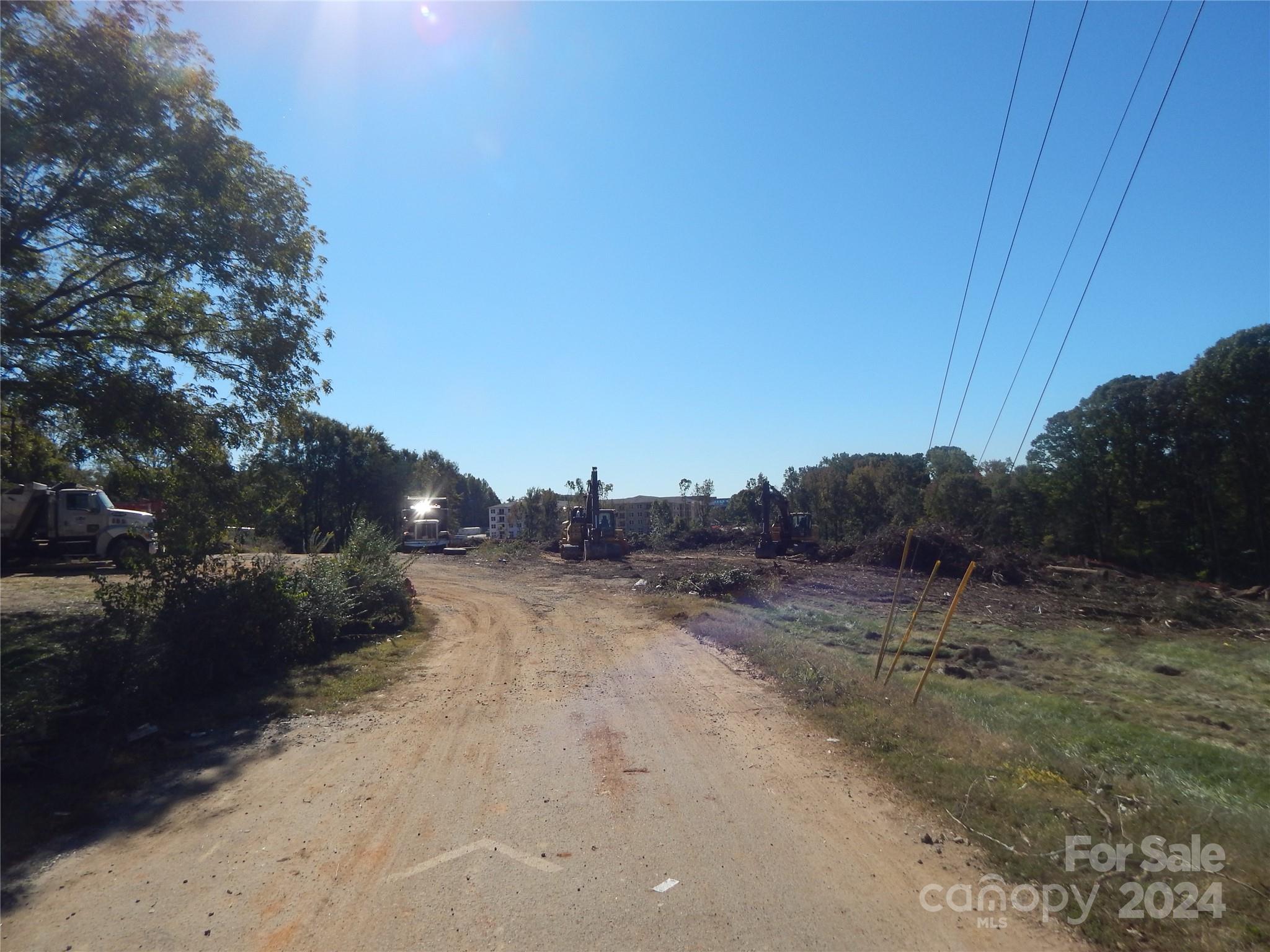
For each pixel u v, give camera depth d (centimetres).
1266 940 443
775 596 2434
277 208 1591
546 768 783
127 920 491
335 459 5444
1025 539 4809
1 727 774
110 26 1297
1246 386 3772
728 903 496
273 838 620
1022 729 938
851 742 847
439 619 1964
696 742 871
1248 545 3969
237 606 1198
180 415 1520
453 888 522
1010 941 450
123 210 1380
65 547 2627
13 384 1381
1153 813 625
